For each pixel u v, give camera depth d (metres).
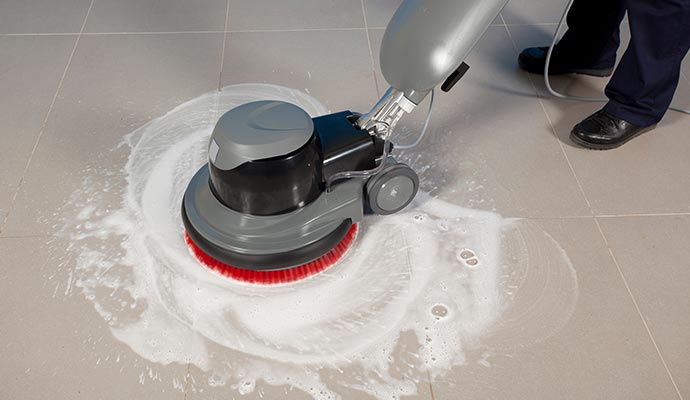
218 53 1.86
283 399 1.08
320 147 1.16
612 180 1.50
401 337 1.18
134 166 1.50
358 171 1.22
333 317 1.21
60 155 1.52
